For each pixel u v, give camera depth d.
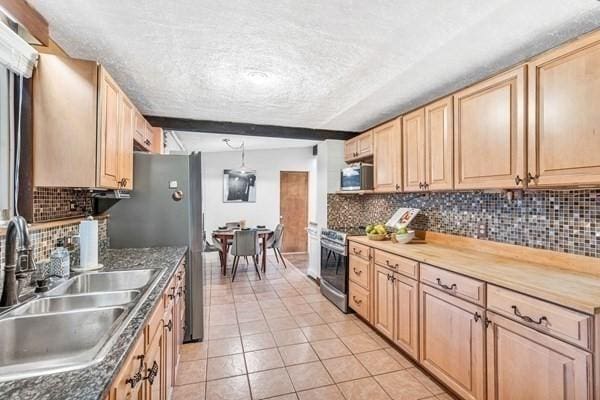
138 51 1.90
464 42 1.76
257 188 6.71
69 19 1.55
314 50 1.88
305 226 7.07
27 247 1.28
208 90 2.58
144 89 2.56
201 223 2.78
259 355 2.45
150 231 2.66
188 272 2.69
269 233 5.50
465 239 2.53
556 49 1.55
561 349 1.28
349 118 3.48
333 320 3.15
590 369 1.19
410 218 2.95
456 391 1.84
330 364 2.32
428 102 2.79
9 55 1.44
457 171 2.22
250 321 3.13
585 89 1.43
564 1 1.36
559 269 1.78
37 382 0.74
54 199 1.94
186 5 1.44
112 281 1.87
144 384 1.17
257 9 1.47
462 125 2.17
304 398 1.93
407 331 2.32
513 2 1.38
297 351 2.52
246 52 1.92
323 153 4.32
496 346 1.58
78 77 1.70
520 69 1.73
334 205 4.20
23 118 1.62
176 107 3.07
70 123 1.68
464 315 1.78
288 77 2.30
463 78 2.29
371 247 2.85
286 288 4.27
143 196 2.65
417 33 1.67
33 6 1.44
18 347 1.16
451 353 1.88
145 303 1.31
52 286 1.56
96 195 2.35
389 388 2.03
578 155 1.46
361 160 3.95
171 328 1.86
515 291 1.48
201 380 2.12
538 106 1.64
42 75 1.65
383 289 2.66
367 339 2.72
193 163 2.77
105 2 1.41
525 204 2.05
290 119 3.54
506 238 2.19
